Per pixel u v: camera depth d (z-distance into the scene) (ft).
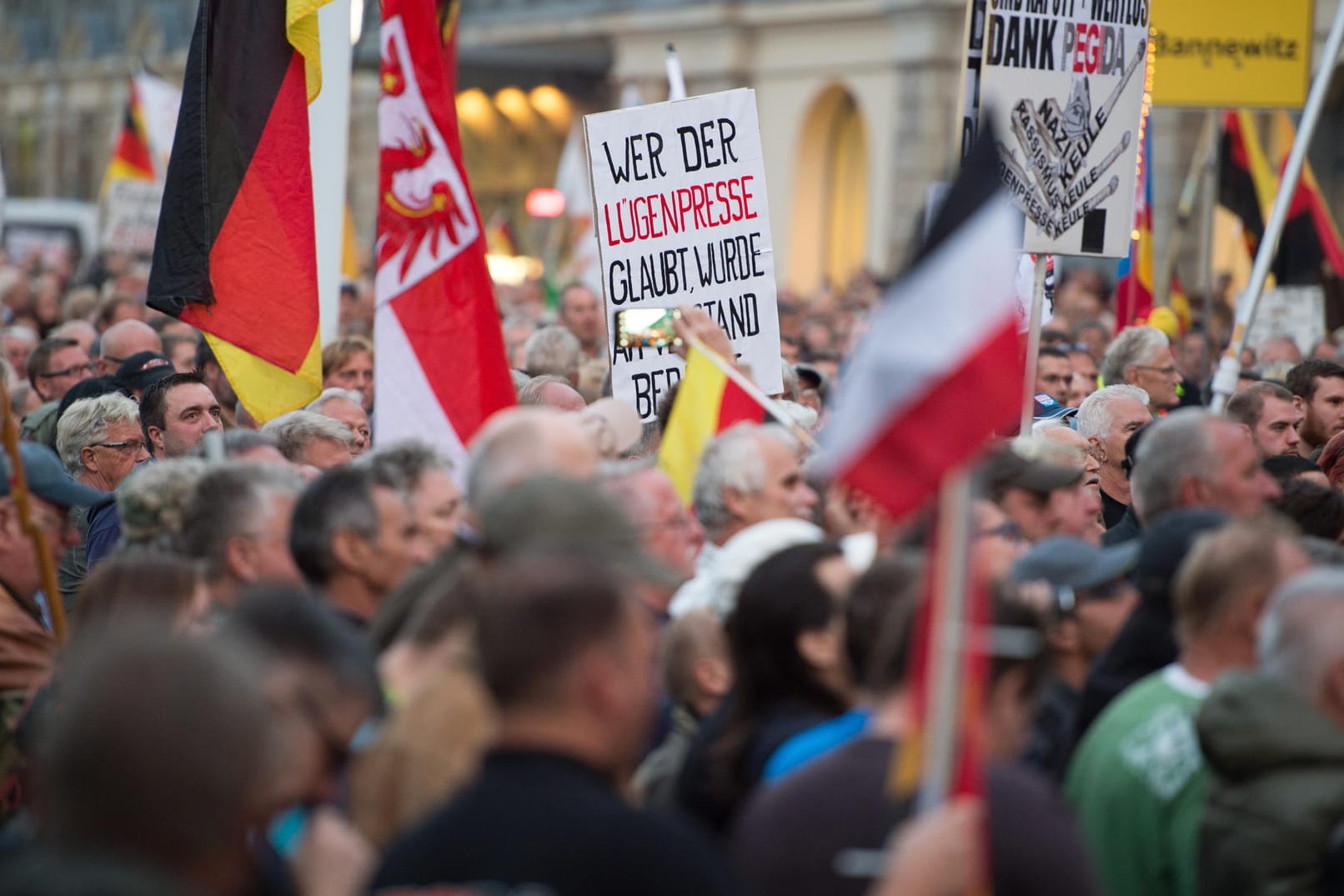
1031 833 27.84
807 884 29.07
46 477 47.78
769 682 37.11
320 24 81.66
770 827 29.71
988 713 31.09
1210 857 34.42
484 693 26.94
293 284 63.00
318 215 81.71
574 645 25.72
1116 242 69.82
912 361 26.35
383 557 42.50
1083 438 68.49
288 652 32.14
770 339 71.61
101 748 22.15
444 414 58.44
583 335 133.90
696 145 71.67
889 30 329.52
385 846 31.32
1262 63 100.12
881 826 29.01
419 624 35.65
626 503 41.42
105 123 529.04
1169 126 264.93
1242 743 33.91
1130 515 63.77
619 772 27.58
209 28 62.80
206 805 22.33
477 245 59.16
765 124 357.82
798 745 35.09
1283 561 37.11
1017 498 49.57
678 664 42.16
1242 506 47.34
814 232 356.59
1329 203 242.99
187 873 22.30
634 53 367.25
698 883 25.02
